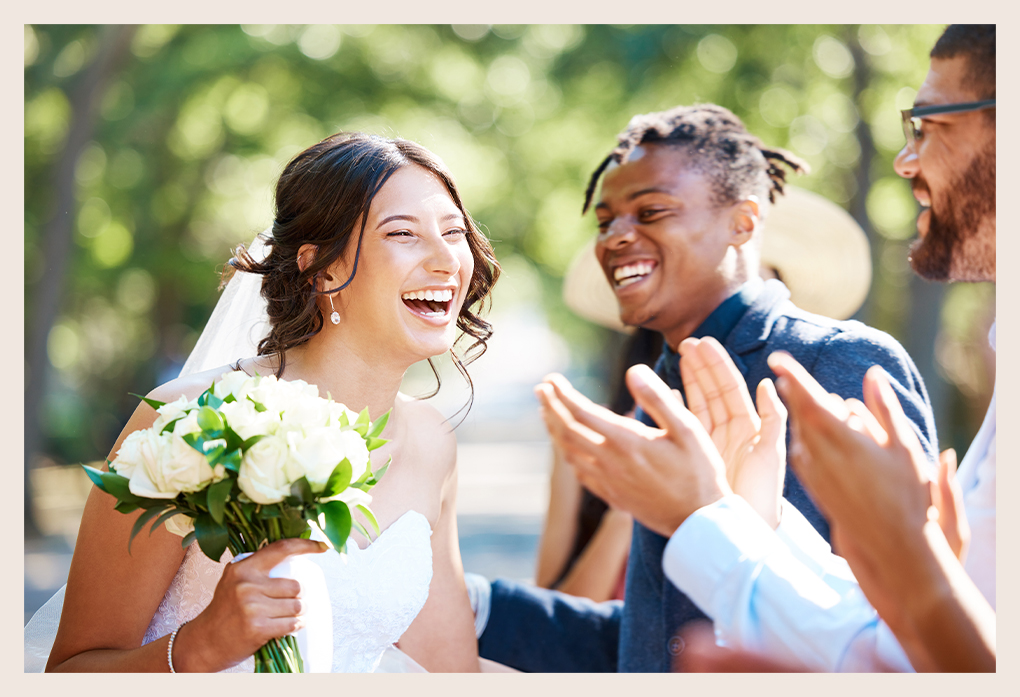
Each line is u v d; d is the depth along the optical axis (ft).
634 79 30.58
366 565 6.26
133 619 5.83
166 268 37.55
